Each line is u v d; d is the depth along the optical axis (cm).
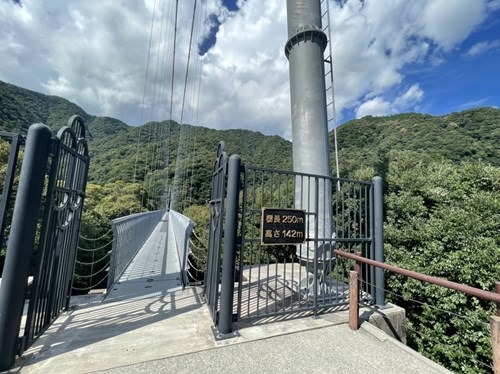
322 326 229
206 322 231
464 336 528
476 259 554
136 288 337
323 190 297
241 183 247
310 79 338
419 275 182
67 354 176
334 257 294
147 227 842
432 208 809
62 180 210
